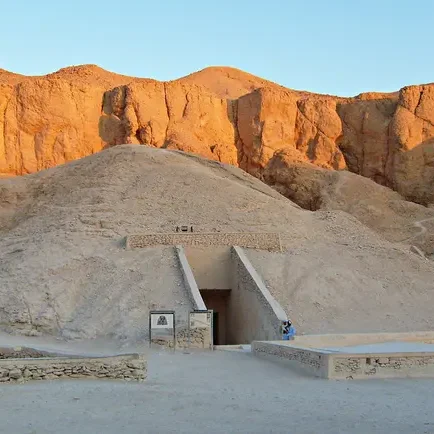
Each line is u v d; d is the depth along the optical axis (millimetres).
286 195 55844
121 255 31547
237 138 59844
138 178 39906
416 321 28344
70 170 43406
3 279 30188
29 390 13477
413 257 34438
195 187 38844
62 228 34781
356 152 59906
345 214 39750
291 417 11727
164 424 11070
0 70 77500
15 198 42625
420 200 55750
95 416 11508
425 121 57250
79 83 57562
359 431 10719
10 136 54625
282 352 19719
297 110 60375
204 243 32625
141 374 15336
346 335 22484
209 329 23781
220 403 12938
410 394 14672
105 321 26844
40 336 27172
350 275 31312
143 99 56812
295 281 30406
